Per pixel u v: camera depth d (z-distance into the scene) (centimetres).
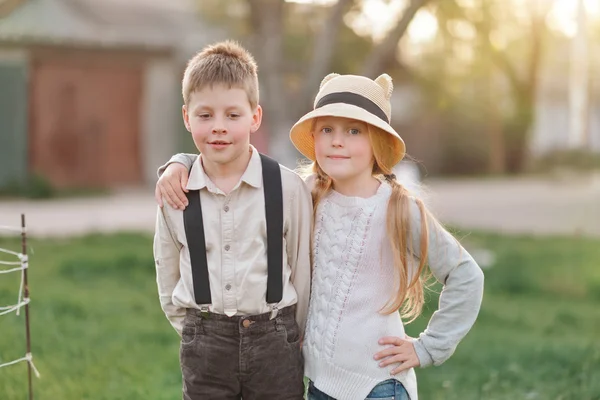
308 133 315
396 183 301
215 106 286
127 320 647
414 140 2738
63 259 914
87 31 1836
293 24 1805
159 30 1906
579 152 3173
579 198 1947
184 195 296
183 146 1948
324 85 307
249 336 291
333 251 297
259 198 295
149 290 781
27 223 1288
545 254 1095
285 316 297
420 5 1005
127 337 583
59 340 552
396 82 2445
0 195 1697
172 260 305
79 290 759
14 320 598
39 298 691
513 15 1327
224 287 290
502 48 1752
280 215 295
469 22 1195
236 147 289
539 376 503
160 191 298
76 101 1855
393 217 291
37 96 1814
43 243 1047
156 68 1916
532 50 2548
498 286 897
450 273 293
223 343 292
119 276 852
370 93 298
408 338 300
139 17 1914
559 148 3462
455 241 295
